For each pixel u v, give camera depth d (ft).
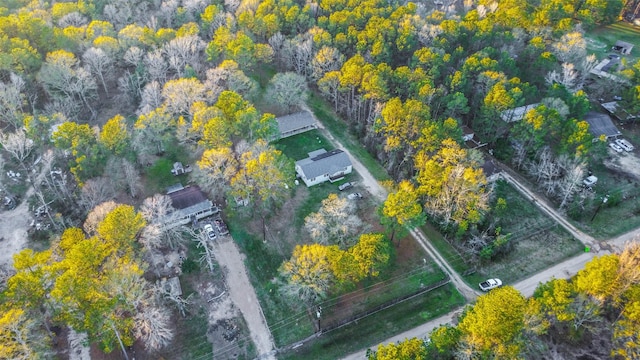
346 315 256.32
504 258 290.15
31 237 298.76
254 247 295.69
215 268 282.56
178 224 293.02
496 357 198.08
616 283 220.84
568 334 242.99
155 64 387.96
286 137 389.19
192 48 414.21
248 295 268.21
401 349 199.00
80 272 222.89
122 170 317.01
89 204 297.53
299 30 485.97
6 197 325.01
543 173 339.36
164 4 500.74
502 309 198.39
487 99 354.74
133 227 248.11
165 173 346.95
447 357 210.18
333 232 265.13
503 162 369.09
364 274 246.06
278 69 471.62
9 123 379.96
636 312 212.02
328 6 501.15
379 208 290.15
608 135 379.35
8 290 219.41
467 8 544.21
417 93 372.17
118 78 424.05
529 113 336.08
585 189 335.26
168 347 241.55
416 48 445.78
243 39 415.03
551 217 319.88
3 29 403.95
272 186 292.61
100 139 315.17
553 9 493.36
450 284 274.16
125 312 251.39
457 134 327.88
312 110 420.77
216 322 253.85
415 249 295.28
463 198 281.74
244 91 391.65
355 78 376.48
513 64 405.18
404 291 269.23
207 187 315.17
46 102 399.65
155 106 361.10
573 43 427.33
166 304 260.62
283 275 257.14
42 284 220.43
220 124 309.83
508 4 502.38
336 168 344.90
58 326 246.47
